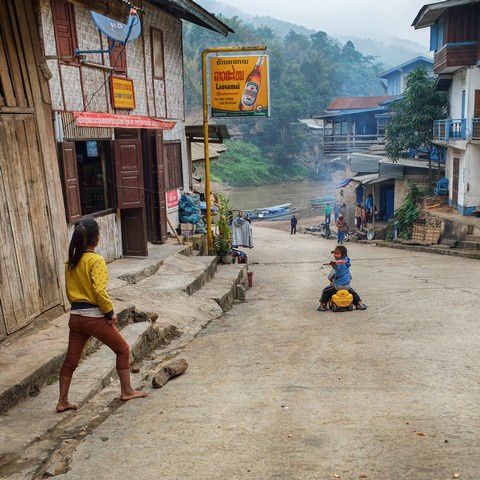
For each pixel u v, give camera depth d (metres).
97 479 3.95
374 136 43.00
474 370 6.21
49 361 5.93
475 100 23.89
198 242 15.73
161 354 7.48
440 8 23.81
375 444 4.30
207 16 16.02
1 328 6.27
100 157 11.94
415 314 9.68
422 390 5.56
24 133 6.90
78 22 10.64
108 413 5.26
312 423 4.76
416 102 29.31
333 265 10.41
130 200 12.05
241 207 57.88
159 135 14.21
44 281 7.19
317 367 6.49
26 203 6.85
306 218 45.53
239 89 15.12
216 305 10.73
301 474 3.87
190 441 4.49
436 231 23.92
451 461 3.98
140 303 9.13
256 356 7.11
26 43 7.04
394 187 32.44
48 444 4.61
